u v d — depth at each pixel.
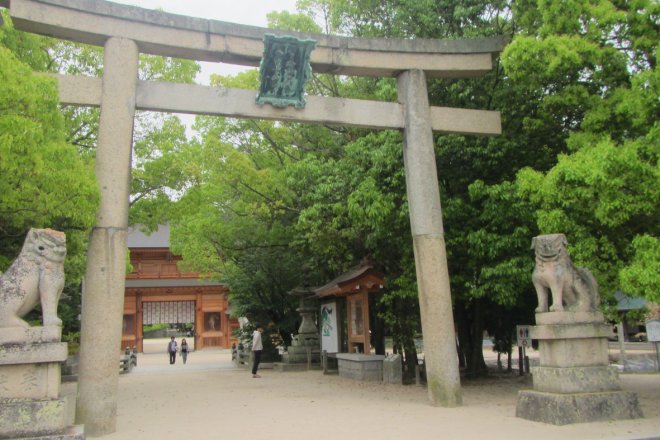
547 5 10.94
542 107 11.98
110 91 10.19
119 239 9.81
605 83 10.90
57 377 7.24
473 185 12.28
